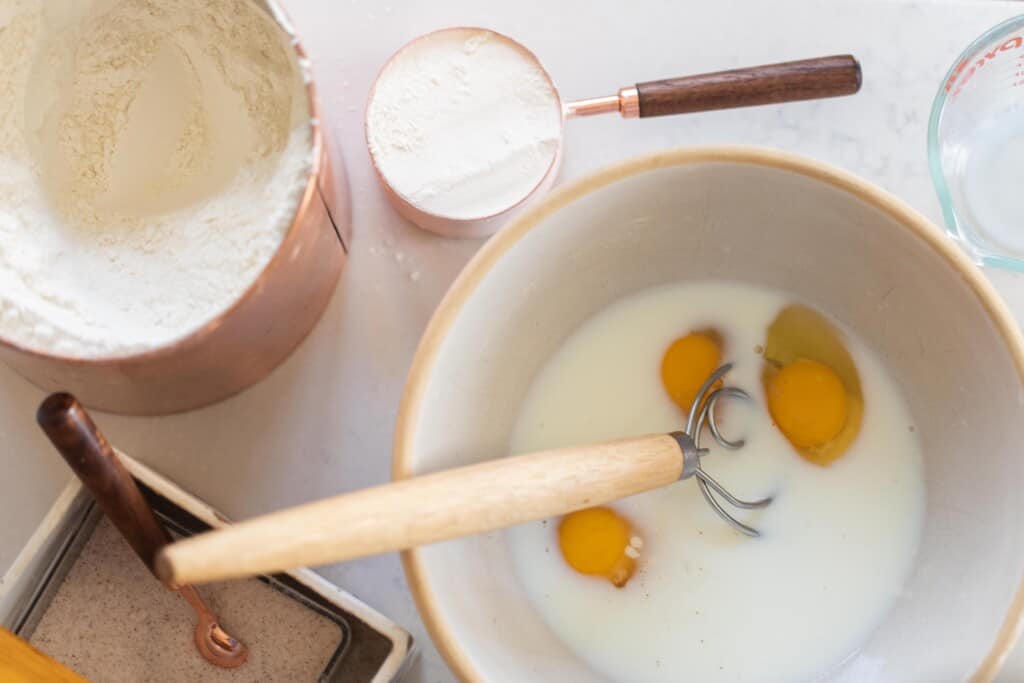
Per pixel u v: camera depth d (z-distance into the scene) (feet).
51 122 2.44
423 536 1.99
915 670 2.23
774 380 2.47
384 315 2.56
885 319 2.39
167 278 2.35
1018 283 2.57
